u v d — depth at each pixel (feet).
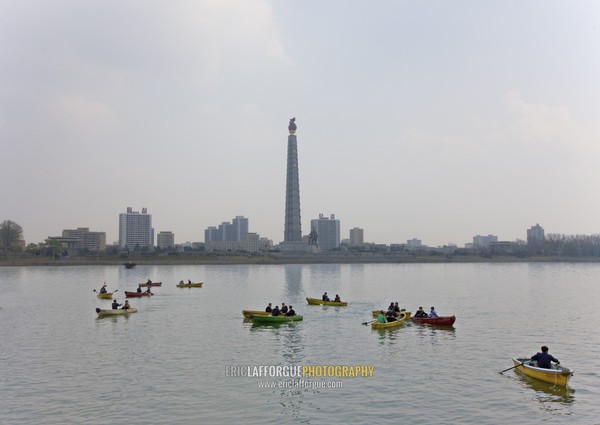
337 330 194.18
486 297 333.83
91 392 112.06
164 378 123.44
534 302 301.22
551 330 194.70
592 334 185.78
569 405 104.27
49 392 112.16
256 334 184.96
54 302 298.15
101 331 191.52
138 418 96.68
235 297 333.01
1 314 242.78
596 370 132.57
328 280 525.34
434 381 121.29
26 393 111.45
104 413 99.19
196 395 110.22
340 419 96.43
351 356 148.15
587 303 295.07
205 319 223.92
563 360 144.25
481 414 99.19
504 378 123.65
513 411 100.89
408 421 95.61
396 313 214.90
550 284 463.01
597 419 96.94
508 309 265.95
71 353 151.94
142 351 154.81
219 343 167.63
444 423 94.79
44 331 191.83
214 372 129.39
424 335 183.11
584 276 608.60
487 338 177.17
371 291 384.06
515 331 192.24
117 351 154.81
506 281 510.17
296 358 145.59
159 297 332.60
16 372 129.18
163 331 191.42
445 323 202.08
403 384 118.83
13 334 185.06
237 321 217.77
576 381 121.70
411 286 437.58
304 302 301.63
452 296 341.21
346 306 280.31
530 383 119.34
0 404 104.32
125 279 524.93
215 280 522.06
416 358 145.59
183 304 288.30
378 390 114.11
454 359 144.36
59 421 95.09
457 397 109.09
